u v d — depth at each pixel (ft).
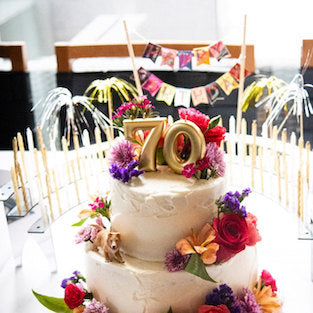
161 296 5.57
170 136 5.76
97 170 9.91
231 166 8.91
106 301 5.95
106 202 6.30
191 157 5.71
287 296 6.73
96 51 12.85
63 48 13.01
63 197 9.02
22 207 8.30
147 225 5.56
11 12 15.96
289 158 9.32
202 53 7.98
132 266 5.62
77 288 6.06
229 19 14.96
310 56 11.85
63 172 9.78
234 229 5.52
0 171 9.70
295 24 13.91
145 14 15.69
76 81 14.90
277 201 8.29
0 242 8.78
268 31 14.19
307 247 7.86
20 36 16.19
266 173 9.23
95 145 10.03
